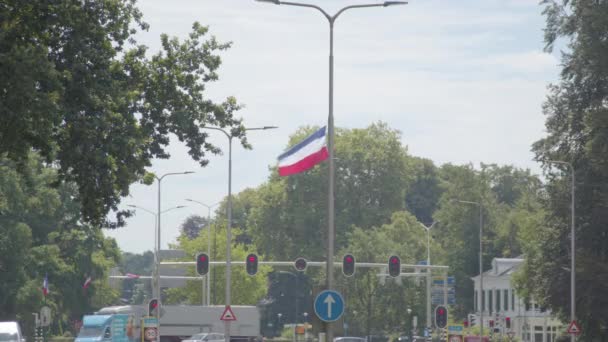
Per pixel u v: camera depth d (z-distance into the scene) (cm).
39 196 14088
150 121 6738
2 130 4778
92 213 5700
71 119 5428
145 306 13288
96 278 16638
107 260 16962
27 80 4625
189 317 14038
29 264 14962
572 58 11831
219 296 18775
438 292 12244
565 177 11844
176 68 6825
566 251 11769
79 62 5566
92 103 5550
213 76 6981
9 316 14388
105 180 5578
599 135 11050
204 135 6962
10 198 13300
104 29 5806
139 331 13012
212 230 19388
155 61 6825
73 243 16425
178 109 6806
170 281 17412
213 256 18775
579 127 11856
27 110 4716
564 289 11506
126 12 6419
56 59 5556
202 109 6956
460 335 9700
